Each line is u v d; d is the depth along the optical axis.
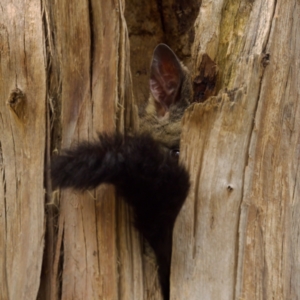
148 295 3.62
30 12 3.74
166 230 3.54
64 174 3.14
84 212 3.51
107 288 3.46
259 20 3.67
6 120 3.79
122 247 3.51
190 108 3.57
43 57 3.68
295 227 3.69
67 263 3.54
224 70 3.99
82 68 3.58
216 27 4.09
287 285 3.59
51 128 3.68
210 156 3.53
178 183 3.40
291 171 3.64
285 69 3.59
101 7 3.54
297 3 3.66
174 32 6.23
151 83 4.95
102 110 3.52
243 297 3.45
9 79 3.74
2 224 3.81
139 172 3.28
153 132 4.71
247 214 3.48
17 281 3.71
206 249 3.49
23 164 3.73
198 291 3.48
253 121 3.51
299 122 3.67
